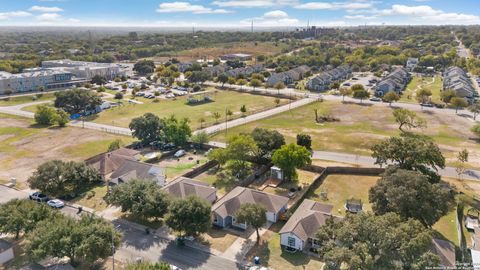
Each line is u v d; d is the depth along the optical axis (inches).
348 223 1592.0
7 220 1804.9
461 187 2581.2
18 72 7711.6
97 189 2596.0
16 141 3681.1
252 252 1852.9
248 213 1886.1
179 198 2028.8
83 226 1705.2
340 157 3233.3
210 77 7391.7
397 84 6304.1
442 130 3976.4
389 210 1889.8
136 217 2201.0
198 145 3501.5
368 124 4254.4
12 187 2625.5
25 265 1710.1
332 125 4239.7
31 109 5083.7
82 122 4443.9
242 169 2866.6
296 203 2349.9
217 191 2568.9
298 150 2674.7
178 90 6579.7
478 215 2137.1
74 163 2598.4
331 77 7175.2
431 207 1831.9
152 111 5027.1
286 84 7219.5
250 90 6545.3
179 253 1836.9
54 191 2440.9
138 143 3506.4
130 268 1450.5
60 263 1676.9
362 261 1384.1
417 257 1389.0
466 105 4800.7
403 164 2481.5
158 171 2588.6
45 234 1628.9
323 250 1579.7
